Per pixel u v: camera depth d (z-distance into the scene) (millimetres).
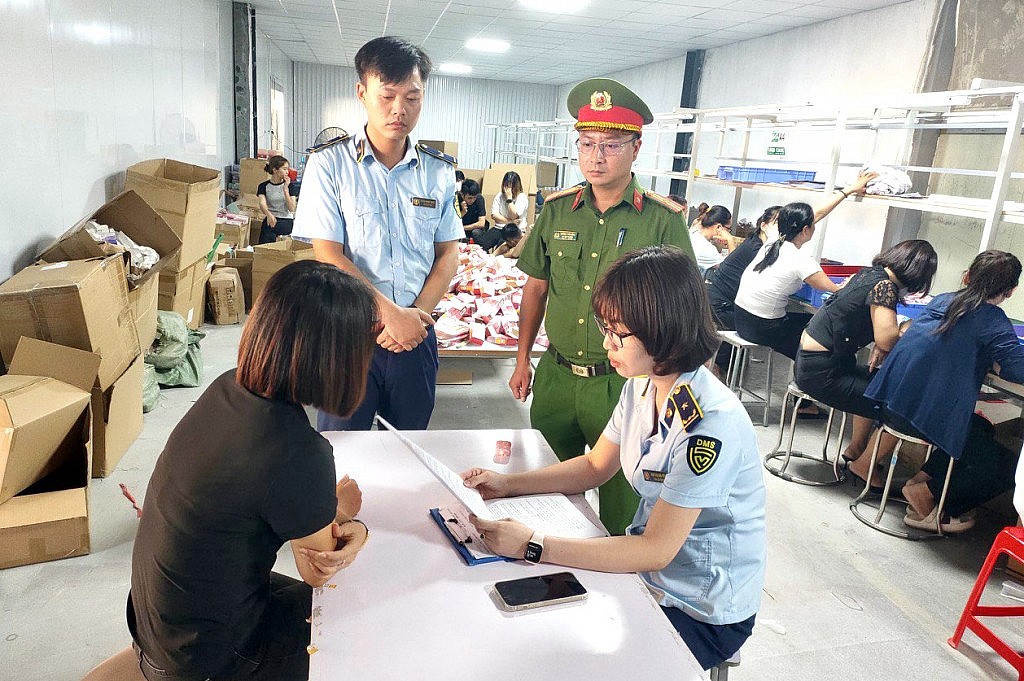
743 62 8594
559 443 2201
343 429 2154
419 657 967
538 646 1006
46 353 2432
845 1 6090
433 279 2289
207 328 5188
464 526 1309
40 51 3193
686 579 1324
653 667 981
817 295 4078
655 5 6969
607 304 1222
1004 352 2572
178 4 5859
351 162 2084
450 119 15633
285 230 7375
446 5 7816
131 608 1196
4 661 1875
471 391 4375
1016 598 2416
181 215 4277
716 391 1278
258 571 1098
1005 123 3357
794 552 2734
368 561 1187
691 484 1209
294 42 11742
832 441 3953
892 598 2461
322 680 914
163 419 3473
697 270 1223
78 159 3674
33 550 2271
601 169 1912
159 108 5285
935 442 2732
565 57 11227
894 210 5754
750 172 5000
